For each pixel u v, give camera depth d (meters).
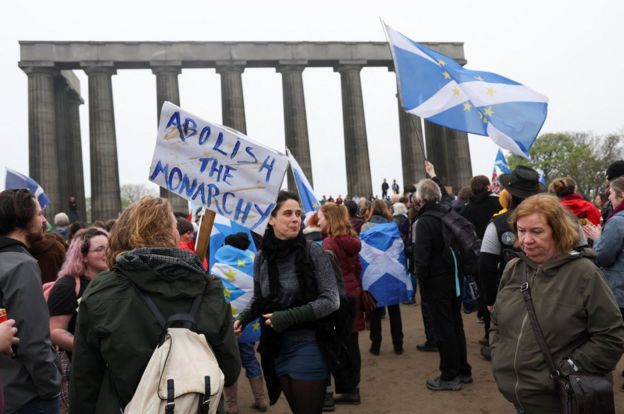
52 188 40.25
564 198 7.43
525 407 3.72
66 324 5.07
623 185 6.88
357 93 45.75
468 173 46.84
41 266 7.16
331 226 7.48
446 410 6.76
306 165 44.16
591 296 3.55
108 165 40.91
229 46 43.44
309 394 4.52
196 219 12.99
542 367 3.64
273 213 4.75
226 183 4.71
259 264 4.88
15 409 3.86
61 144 45.44
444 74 8.94
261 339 4.66
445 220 7.15
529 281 3.84
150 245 3.33
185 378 2.92
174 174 4.75
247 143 4.71
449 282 7.24
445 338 7.36
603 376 3.54
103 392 3.15
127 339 3.05
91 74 41.59
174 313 3.17
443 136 49.12
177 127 4.77
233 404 7.16
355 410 6.98
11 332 3.52
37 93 40.59
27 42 40.66
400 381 8.05
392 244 9.41
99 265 5.12
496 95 8.80
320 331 4.53
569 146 97.19
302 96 44.84
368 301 7.36
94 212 40.69
